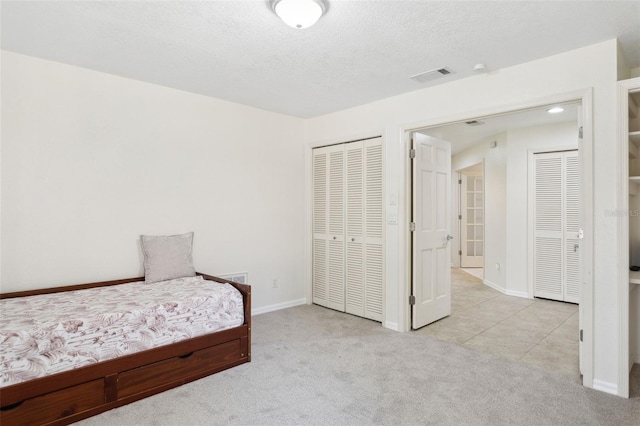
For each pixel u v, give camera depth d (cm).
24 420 181
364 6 192
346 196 404
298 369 261
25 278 261
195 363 245
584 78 239
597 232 233
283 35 227
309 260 446
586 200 236
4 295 247
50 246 271
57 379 191
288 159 430
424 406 211
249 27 217
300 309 420
